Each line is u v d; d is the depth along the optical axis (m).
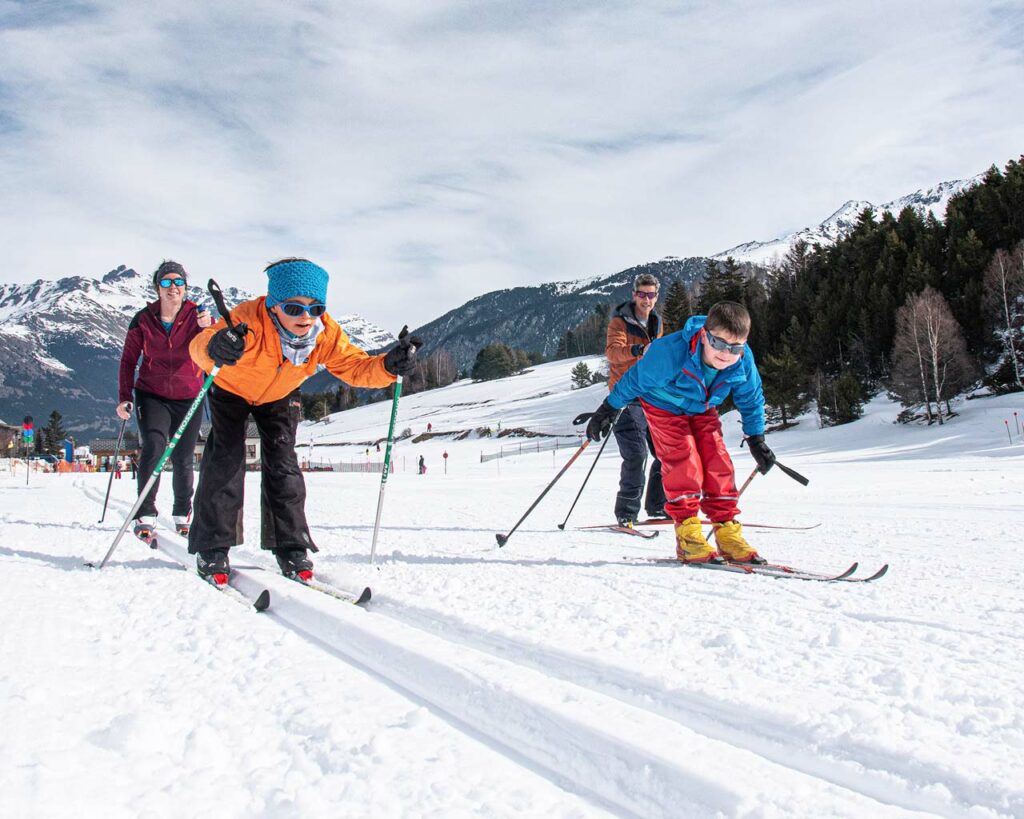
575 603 2.58
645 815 1.24
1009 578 3.06
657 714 1.63
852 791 1.27
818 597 2.69
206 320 4.73
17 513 6.63
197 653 1.97
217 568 3.14
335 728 1.45
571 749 1.43
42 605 2.50
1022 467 13.52
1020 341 38.03
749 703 1.57
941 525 5.16
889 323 44.50
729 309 3.32
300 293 3.09
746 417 3.71
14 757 1.28
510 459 38.38
